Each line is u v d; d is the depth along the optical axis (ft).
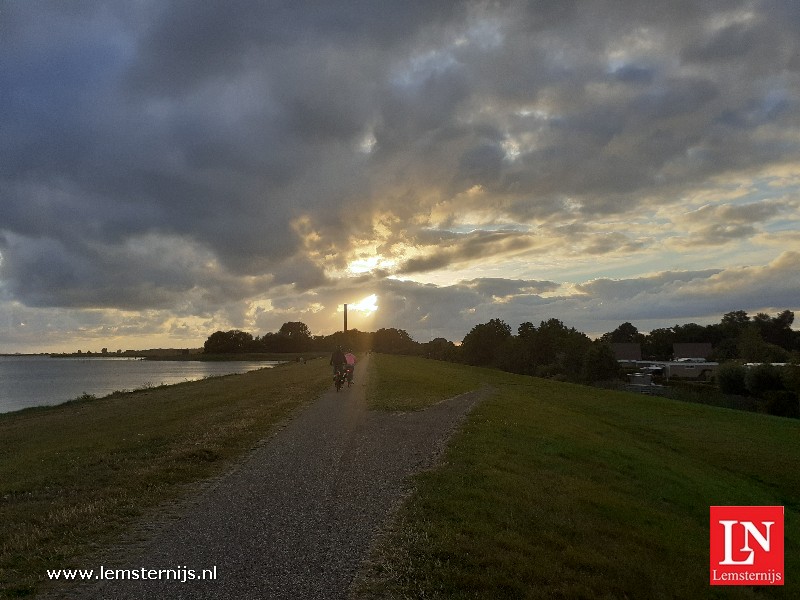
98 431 55.06
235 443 41.45
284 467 34.24
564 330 274.77
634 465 44.57
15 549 21.33
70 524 24.09
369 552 20.89
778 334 392.88
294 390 86.63
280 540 22.15
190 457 36.22
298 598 17.48
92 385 229.66
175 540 22.22
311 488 29.45
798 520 40.01
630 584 20.81
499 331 317.83
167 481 30.86
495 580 19.08
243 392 88.48
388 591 18.02
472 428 47.93
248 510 25.91
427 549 21.01
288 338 558.15
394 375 120.78
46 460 39.29
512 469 34.42
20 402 158.61
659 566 23.66
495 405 66.39
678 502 36.86
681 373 266.16
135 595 17.67
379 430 47.26
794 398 131.23
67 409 97.14
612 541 25.02
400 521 24.00
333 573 19.22
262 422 50.98
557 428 55.88
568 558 21.98
